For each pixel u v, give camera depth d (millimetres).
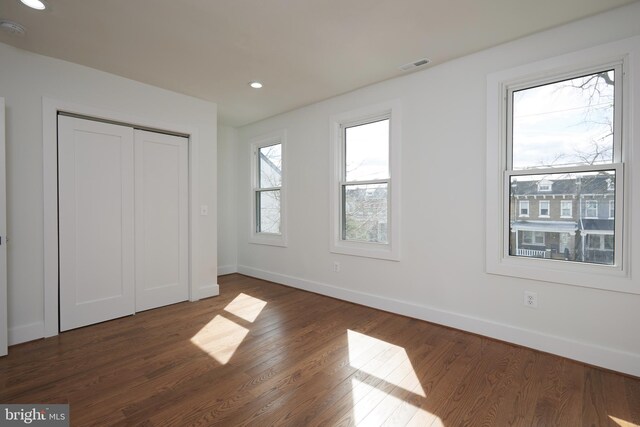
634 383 1950
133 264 3193
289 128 4230
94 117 2910
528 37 2383
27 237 2543
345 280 3654
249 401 1787
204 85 3299
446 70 2809
